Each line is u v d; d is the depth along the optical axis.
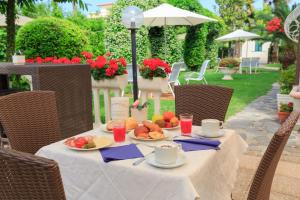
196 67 14.07
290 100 4.68
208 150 1.54
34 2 5.39
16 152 0.92
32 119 2.05
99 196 1.43
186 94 2.49
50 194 0.90
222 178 1.61
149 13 7.00
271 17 12.05
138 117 2.07
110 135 1.84
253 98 7.09
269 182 1.43
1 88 3.77
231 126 4.47
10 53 4.85
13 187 0.95
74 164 1.48
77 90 3.36
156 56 11.09
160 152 1.33
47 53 5.57
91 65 3.85
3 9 5.07
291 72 4.88
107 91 3.93
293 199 2.37
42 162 0.87
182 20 7.85
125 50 8.46
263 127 4.40
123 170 1.34
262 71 15.98
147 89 3.55
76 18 12.28
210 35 15.53
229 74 11.62
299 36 4.69
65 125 3.21
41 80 2.85
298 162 3.04
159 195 1.26
